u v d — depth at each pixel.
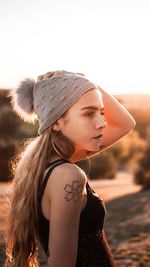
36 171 1.77
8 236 1.92
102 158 28.22
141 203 14.07
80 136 1.75
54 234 1.65
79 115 1.74
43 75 1.93
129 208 13.16
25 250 1.85
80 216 1.75
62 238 1.64
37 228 1.79
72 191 1.66
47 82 1.82
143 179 21.31
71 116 1.75
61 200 1.65
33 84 1.98
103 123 1.75
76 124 1.74
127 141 36.06
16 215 1.83
